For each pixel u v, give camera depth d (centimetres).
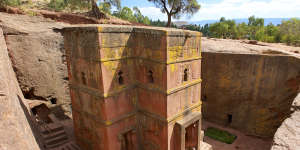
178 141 964
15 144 330
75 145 1077
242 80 1614
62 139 1123
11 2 1672
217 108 1827
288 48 2036
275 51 1584
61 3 2630
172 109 925
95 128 955
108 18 2559
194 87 1059
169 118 910
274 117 1514
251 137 1623
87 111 984
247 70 1572
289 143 285
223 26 5166
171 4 2989
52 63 1508
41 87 1469
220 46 1855
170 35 820
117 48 874
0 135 334
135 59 969
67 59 1034
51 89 1512
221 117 1820
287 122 345
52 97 1526
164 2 3092
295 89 1392
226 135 1644
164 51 830
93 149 1010
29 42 1415
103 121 887
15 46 1366
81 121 1050
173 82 900
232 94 1695
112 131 912
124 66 926
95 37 803
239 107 1680
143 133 1046
